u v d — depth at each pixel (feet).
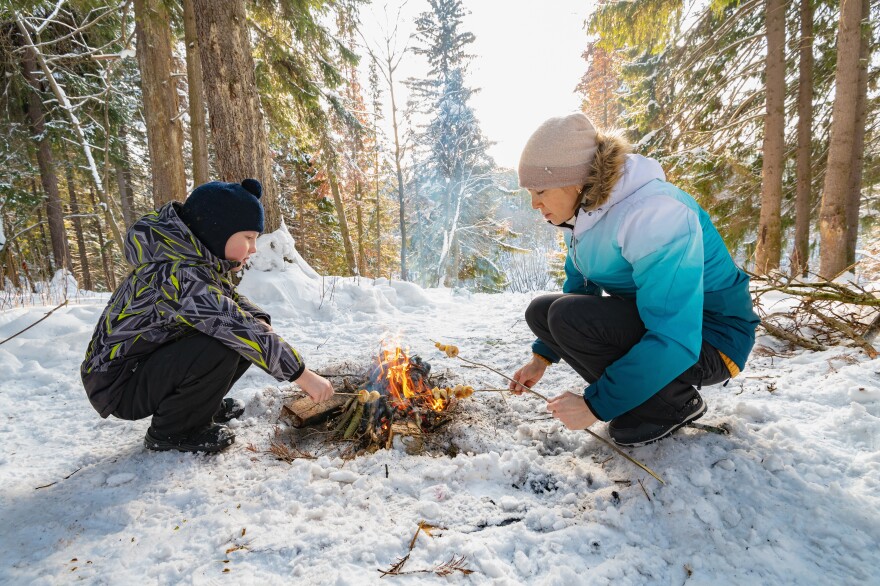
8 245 24.88
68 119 36.32
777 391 6.48
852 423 5.24
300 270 16.70
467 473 5.14
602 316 4.76
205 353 5.33
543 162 4.39
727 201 29.14
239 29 16.67
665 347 4.00
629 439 5.09
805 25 26.76
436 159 69.21
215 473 5.36
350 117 35.99
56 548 4.20
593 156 4.37
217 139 16.87
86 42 33.14
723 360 4.87
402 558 3.97
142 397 5.47
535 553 3.98
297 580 3.74
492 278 66.64
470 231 67.82
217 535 4.29
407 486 5.04
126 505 4.75
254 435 6.31
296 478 5.14
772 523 4.02
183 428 5.74
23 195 36.17
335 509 4.61
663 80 31.17
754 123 29.04
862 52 25.48
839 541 3.81
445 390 6.45
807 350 8.30
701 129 29.66
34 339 10.71
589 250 4.82
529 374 6.31
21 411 7.58
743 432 5.17
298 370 5.23
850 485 4.36
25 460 5.88
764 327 8.90
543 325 5.94
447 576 3.75
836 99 22.29
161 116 26.30
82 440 6.46
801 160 28.17
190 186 32.45
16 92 35.29
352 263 59.00
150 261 5.17
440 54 69.00
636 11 27.22
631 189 4.34
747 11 26.02
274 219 17.65
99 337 5.27
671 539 4.06
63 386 8.65
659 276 4.09
